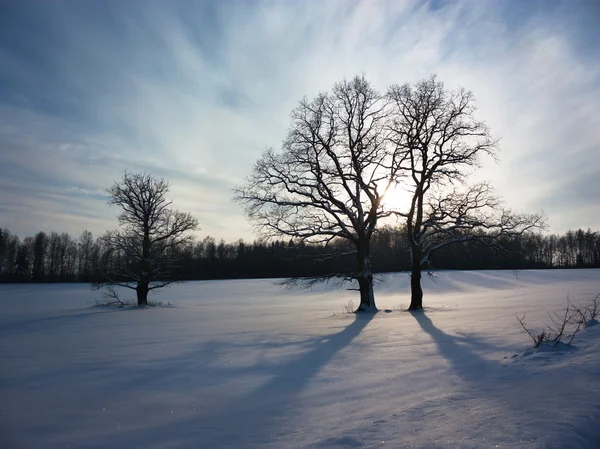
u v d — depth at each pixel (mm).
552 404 5402
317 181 26312
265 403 6715
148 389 7723
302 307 37312
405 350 10812
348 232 26359
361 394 6980
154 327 19484
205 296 57750
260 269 96062
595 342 8633
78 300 52219
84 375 8938
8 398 7223
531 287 51000
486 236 25328
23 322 24484
